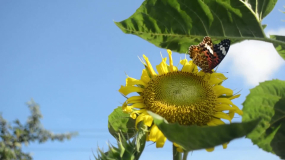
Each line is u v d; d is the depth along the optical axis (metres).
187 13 0.45
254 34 0.45
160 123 0.32
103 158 0.41
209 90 0.49
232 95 0.49
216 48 0.50
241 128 0.30
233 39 0.46
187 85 0.50
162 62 0.53
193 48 0.47
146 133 0.44
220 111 0.48
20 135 3.06
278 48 0.46
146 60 0.52
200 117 0.47
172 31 0.46
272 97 0.40
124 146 0.42
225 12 0.45
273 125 0.40
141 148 0.43
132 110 0.47
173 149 0.42
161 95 0.49
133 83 0.50
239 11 0.44
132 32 0.46
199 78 0.51
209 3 0.44
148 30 0.46
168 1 0.44
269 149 0.41
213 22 0.45
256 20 0.44
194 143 0.32
